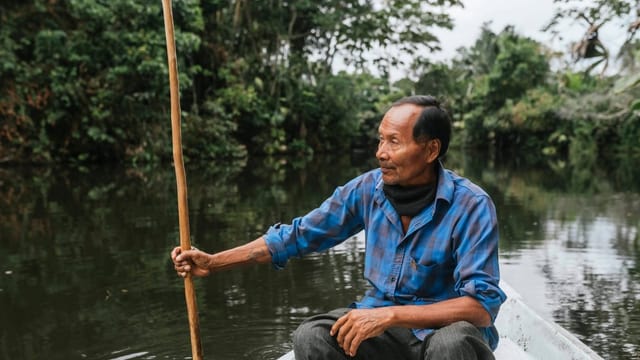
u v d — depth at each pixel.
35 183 11.39
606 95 22.83
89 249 5.63
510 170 16.34
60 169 14.31
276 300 4.11
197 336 2.01
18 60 14.75
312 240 2.06
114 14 15.62
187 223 1.99
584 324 3.67
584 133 23.80
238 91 19.64
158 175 13.12
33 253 5.48
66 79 15.01
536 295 4.25
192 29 17.34
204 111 19.00
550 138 26.05
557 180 13.13
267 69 22.62
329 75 24.88
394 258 1.92
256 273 4.82
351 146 28.88
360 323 1.70
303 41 24.08
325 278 4.67
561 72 27.47
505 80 28.80
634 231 6.68
